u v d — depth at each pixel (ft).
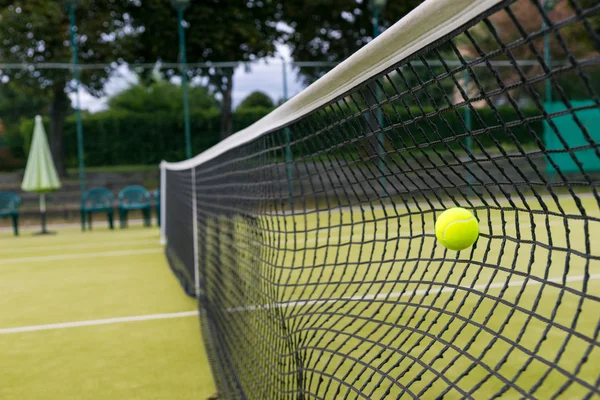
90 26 52.19
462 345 9.20
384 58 3.59
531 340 9.37
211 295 12.51
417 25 3.06
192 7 56.54
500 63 38.78
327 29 63.10
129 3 56.29
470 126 38.50
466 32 2.78
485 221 23.25
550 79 2.43
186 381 9.00
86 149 41.29
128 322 13.07
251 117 42.57
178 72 41.73
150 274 19.56
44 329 12.76
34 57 51.29
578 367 2.52
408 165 3.91
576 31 40.96
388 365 8.42
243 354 8.35
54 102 40.75
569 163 39.06
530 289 12.87
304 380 5.68
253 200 8.70
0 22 50.14
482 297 3.41
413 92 3.45
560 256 16.62
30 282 19.06
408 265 15.19
